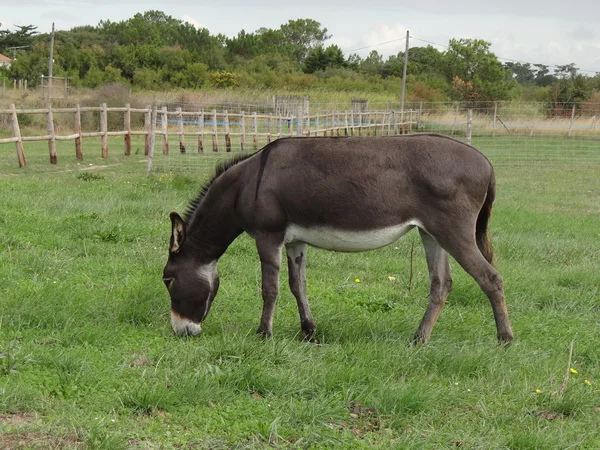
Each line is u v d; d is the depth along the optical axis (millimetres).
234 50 71438
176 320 5613
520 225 11789
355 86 54188
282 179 5402
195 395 4266
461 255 5328
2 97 38094
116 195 11906
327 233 5414
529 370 5207
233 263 8008
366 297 7027
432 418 4281
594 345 5977
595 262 9430
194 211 5828
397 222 5332
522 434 4020
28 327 5297
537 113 40594
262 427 3943
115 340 5211
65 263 7238
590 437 4148
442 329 6145
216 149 22297
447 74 61250
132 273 7203
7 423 3773
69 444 3582
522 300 7363
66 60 55000
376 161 5309
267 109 35281
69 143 24953
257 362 4824
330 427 4035
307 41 95312
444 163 5270
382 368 4988
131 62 52625
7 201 10117
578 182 19203
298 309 5977
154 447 3680
